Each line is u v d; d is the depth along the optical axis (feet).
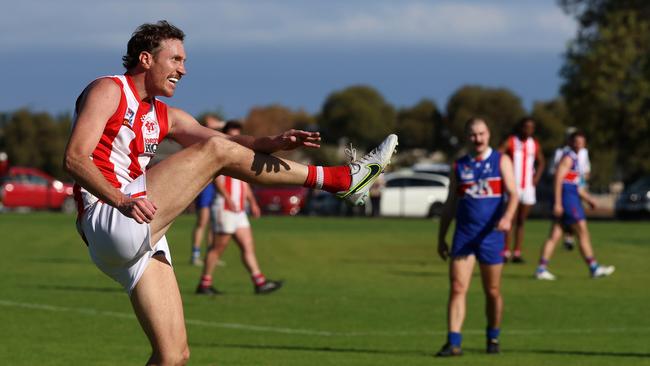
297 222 316.19
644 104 412.16
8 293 126.82
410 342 91.45
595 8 452.35
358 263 175.42
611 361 80.84
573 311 112.16
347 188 55.88
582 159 147.74
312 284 140.67
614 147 433.07
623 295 127.24
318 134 54.60
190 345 88.94
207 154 51.85
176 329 52.37
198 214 170.91
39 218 330.13
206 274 126.82
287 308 114.62
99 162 52.42
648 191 342.23
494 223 82.94
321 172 55.11
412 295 127.75
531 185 172.96
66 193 391.65
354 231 264.31
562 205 147.02
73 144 50.55
